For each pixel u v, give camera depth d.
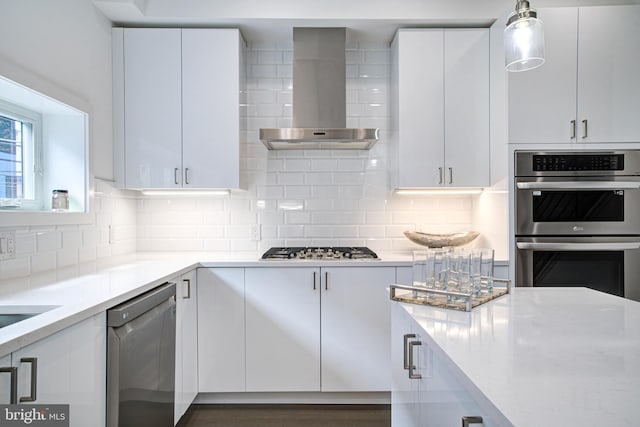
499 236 2.65
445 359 0.93
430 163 2.82
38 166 2.28
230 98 2.79
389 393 2.64
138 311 1.61
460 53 2.82
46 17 2.03
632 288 2.51
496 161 2.69
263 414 2.48
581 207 2.52
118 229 2.84
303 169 3.17
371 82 3.15
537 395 0.72
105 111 2.64
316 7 2.72
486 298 1.45
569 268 2.52
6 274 1.80
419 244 2.94
